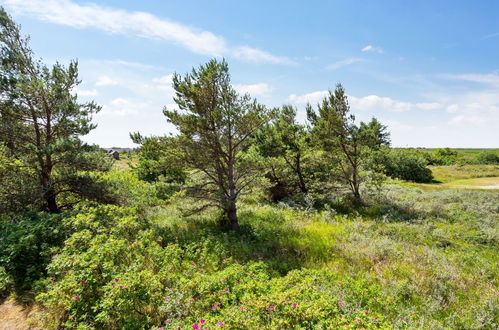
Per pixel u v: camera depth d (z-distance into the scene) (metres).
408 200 16.23
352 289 5.95
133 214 9.19
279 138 15.99
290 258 7.84
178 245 7.61
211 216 11.59
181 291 5.15
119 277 4.81
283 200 16.34
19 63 8.39
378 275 6.97
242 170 10.36
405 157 34.94
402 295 6.04
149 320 4.51
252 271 6.33
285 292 4.95
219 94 9.38
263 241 9.10
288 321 4.18
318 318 4.29
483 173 37.75
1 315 4.90
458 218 12.67
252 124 9.56
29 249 6.20
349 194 16.19
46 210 9.17
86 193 9.34
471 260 7.97
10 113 8.31
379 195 16.62
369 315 4.93
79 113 9.20
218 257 7.48
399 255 8.11
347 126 14.88
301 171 18.00
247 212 12.87
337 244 8.83
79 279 4.77
